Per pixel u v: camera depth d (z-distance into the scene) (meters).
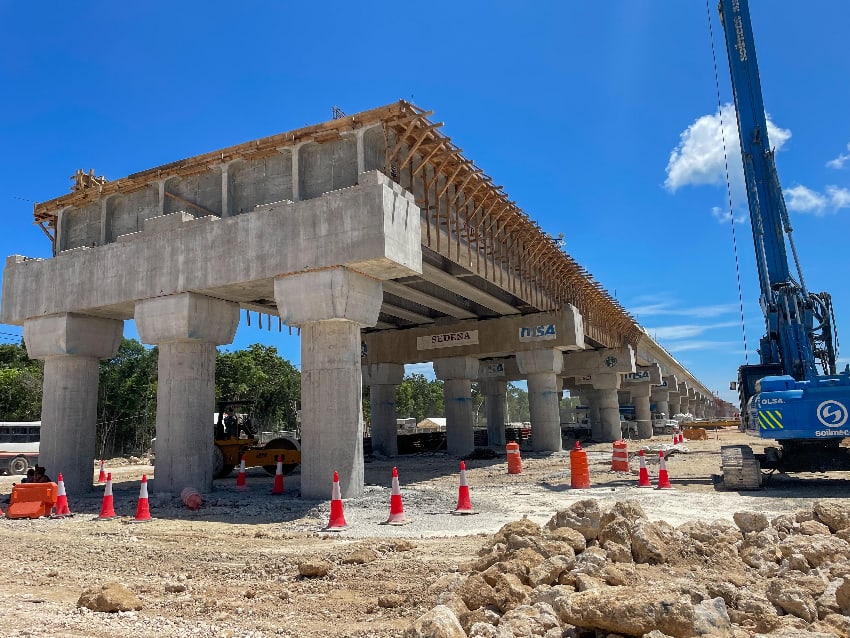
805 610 5.45
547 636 5.10
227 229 18.47
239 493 19.14
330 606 7.11
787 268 19.69
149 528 13.66
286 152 19.28
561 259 33.28
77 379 21.86
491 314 35.34
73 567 9.72
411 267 17.31
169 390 19.14
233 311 20.53
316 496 16.88
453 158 20.64
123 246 20.34
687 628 4.60
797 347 18.70
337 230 16.78
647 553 6.74
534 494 16.77
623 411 74.19
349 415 17.03
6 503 18.45
